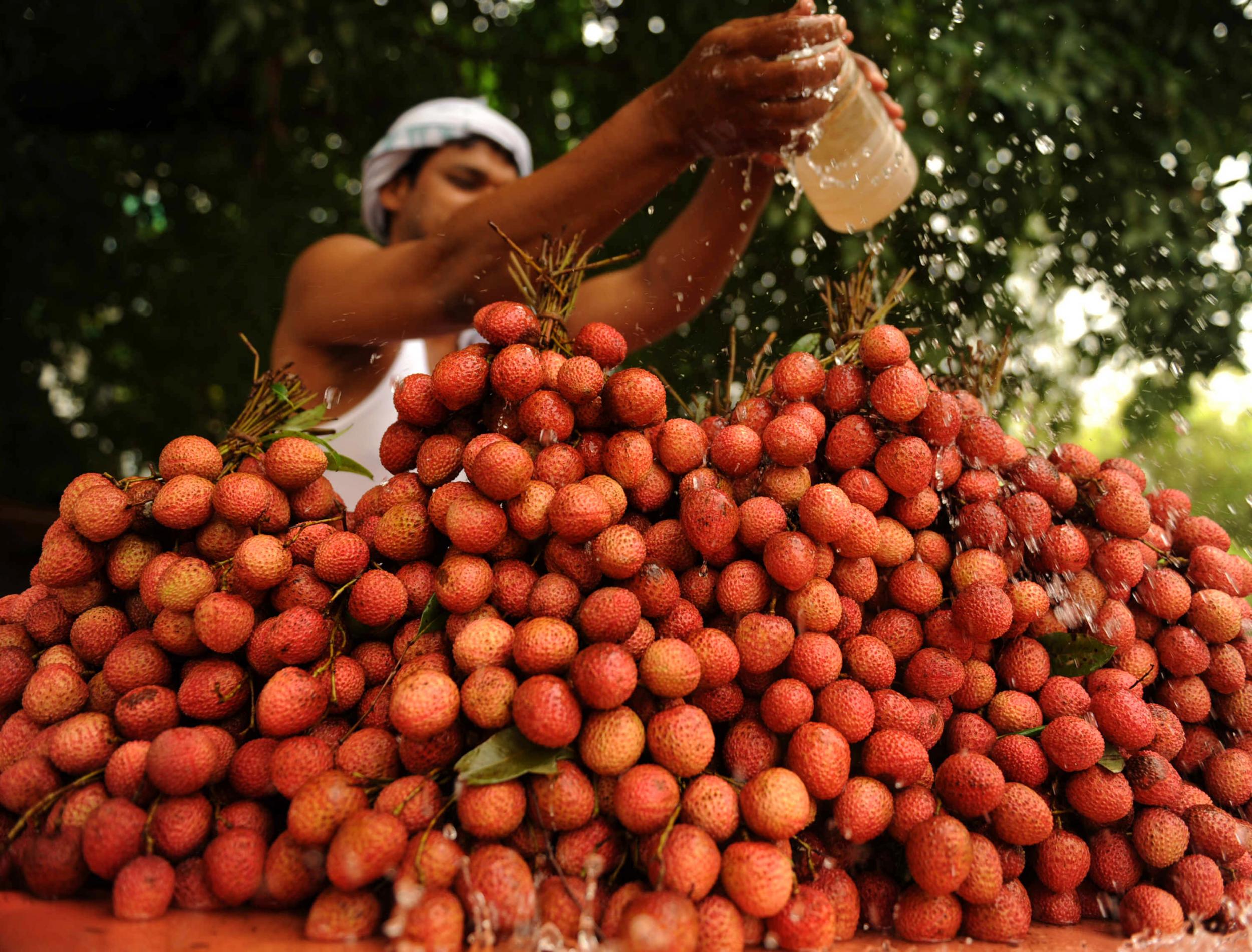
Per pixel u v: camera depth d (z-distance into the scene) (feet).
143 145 16.88
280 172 16.92
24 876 3.15
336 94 15.58
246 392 18.13
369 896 2.93
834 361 4.45
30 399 16.84
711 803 3.12
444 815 3.17
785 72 5.05
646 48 14.71
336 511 4.21
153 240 17.71
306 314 7.78
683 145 5.72
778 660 3.48
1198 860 3.64
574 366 3.75
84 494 3.71
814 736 3.28
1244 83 11.96
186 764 3.13
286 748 3.24
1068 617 4.13
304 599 3.66
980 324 11.60
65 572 3.69
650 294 8.53
